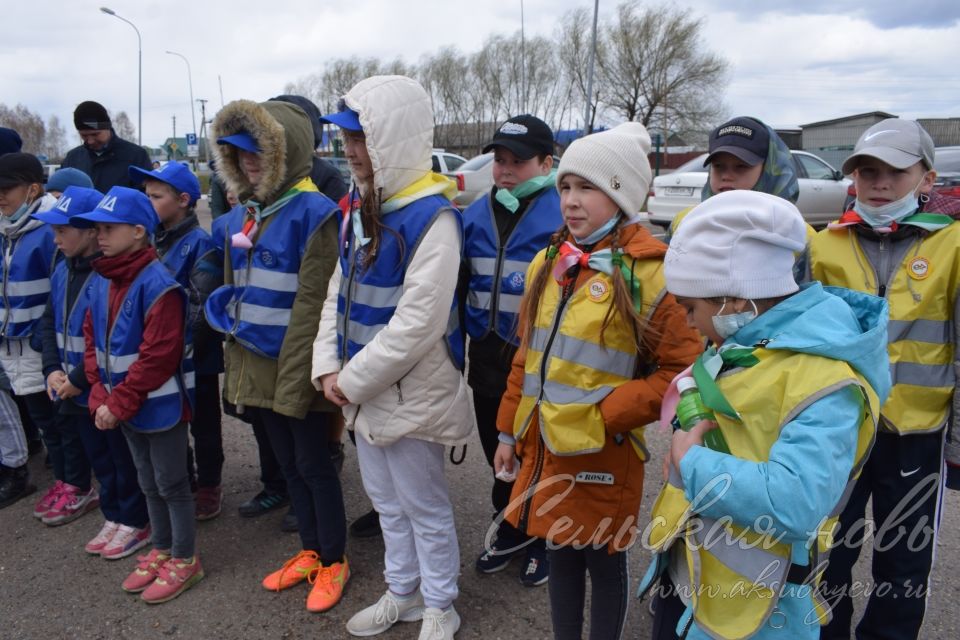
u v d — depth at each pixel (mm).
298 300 2602
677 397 1642
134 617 2682
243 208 2834
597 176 1917
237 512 3494
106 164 5070
